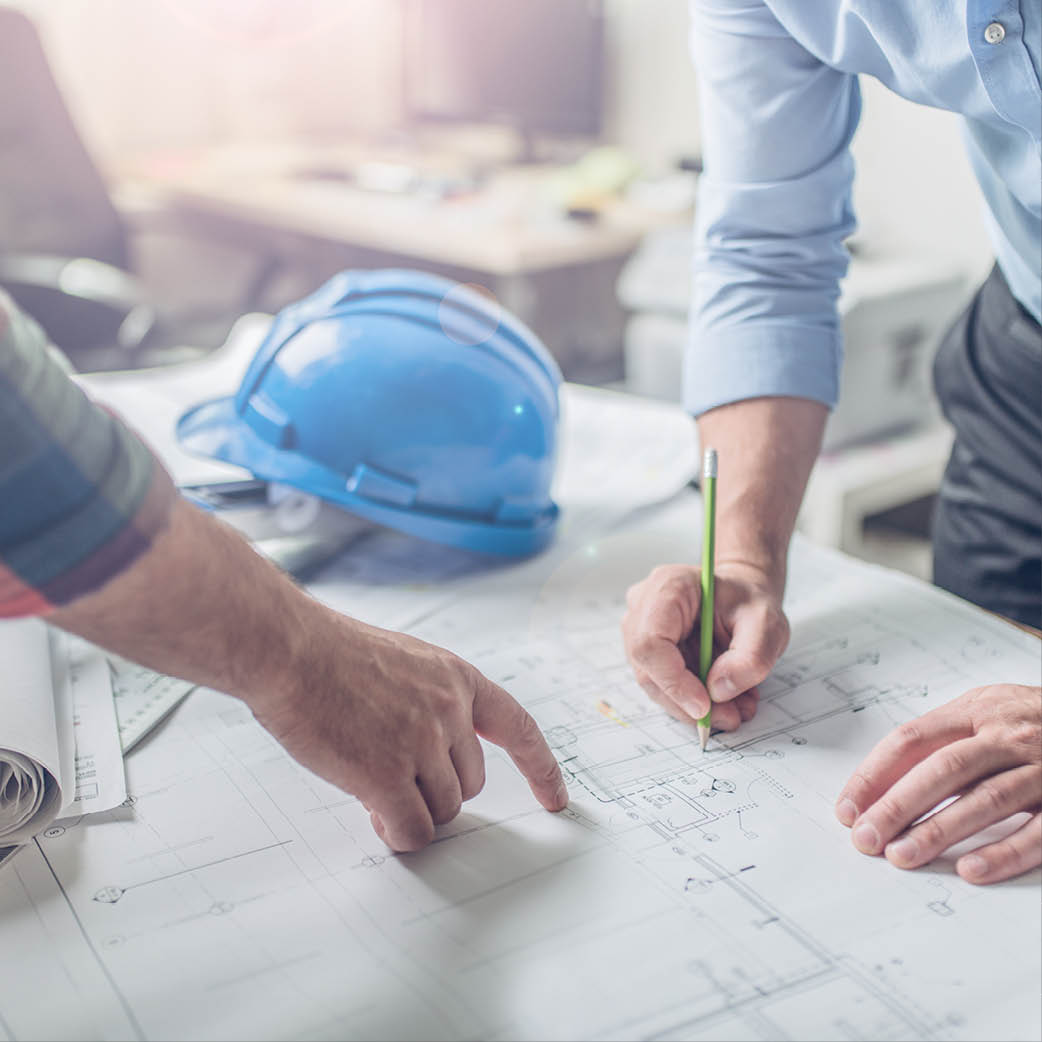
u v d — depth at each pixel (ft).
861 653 2.43
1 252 6.71
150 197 8.05
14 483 1.30
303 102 9.73
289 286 8.70
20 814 1.83
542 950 1.65
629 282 5.89
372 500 2.81
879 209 6.56
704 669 2.25
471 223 6.58
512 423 2.85
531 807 1.98
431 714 1.77
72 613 1.40
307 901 1.76
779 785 2.02
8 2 8.22
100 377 4.13
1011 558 3.04
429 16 8.06
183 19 8.82
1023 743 1.86
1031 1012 1.52
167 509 1.43
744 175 2.74
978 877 1.76
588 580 2.84
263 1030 1.52
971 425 3.07
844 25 2.25
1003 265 2.83
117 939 1.69
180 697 2.33
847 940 1.65
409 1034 1.51
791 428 2.74
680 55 7.60
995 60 2.01
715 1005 1.54
